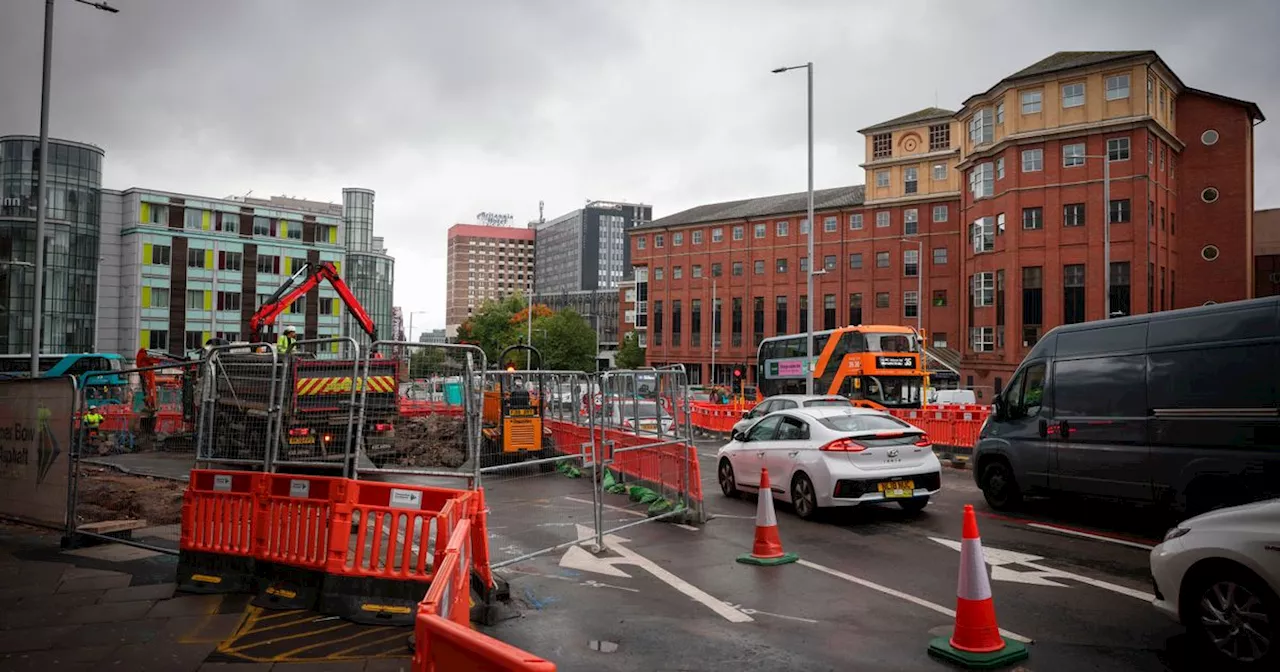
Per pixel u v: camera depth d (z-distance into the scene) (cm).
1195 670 515
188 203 7056
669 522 1099
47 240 6338
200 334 7044
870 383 2750
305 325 7588
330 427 800
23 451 987
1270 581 480
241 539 708
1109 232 4353
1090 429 1020
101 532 927
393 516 634
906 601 693
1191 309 911
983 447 1203
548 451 1570
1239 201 4628
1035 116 4650
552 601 703
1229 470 846
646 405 1406
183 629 604
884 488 1056
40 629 604
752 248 7581
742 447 1271
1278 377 808
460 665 245
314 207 8800
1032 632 596
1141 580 754
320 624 614
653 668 531
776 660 543
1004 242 4775
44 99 1952
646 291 8738
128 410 1166
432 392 768
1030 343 4625
